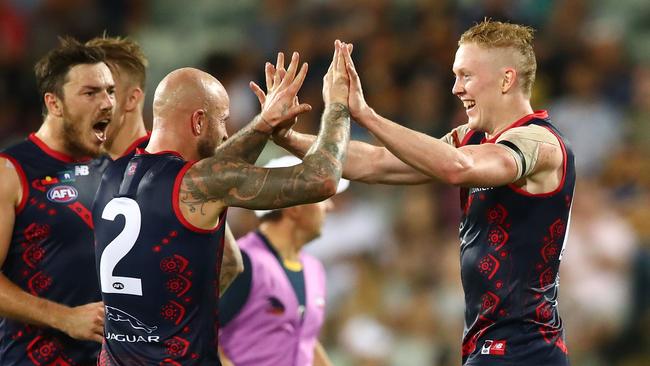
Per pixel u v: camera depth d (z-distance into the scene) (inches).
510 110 642.8
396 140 590.2
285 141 641.0
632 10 1727.4
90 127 700.0
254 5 1894.7
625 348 1259.2
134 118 743.7
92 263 700.0
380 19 1715.1
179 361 592.1
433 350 1251.8
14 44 1771.7
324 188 569.3
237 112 1574.8
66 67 694.5
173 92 605.6
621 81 1560.0
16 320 685.3
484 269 633.0
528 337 627.5
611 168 1448.1
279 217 812.0
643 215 1355.8
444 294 1279.5
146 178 590.6
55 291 693.3
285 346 797.9
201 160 589.6
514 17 1675.7
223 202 579.2
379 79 1619.1
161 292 587.8
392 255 1349.7
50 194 693.3
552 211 629.0
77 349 701.3
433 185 1387.8
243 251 792.3
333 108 601.6
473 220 641.0
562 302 1261.1
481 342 637.3
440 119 1524.4
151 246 585.0
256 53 1747.0
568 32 1633.9
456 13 1694.1
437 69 1610.5
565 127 1517.0
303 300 812.0
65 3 1828.2
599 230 1286.9
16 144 706.2
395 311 1290.6
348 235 1379.2
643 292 1275.8
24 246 690.2
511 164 596.7
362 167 665.6
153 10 1945.1
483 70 640.4
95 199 612.1
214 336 606.9
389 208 1393.9
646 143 1492.4
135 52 750.5
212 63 1601.9
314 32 1738.4
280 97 598.9
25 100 1708.9
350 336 1290.6
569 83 1565.0
